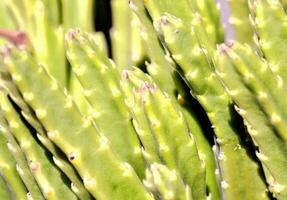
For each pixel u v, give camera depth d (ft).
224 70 1.75
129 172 1.84
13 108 1.89
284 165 1.80
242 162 1.87
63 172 1.90
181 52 1.84
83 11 2.42
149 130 1.86
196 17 1.97
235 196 1.89
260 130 1.78
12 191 2.03
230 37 2.30
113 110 1.93
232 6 2.12
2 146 1.99
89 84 1.92
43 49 2.28
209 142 1.97
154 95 1.80
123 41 2.42
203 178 1.87
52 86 1.78
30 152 1.89
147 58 2.30
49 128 1.79
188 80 1.87
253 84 1.73
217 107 1.87
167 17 1.84
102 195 1.83
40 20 2.29
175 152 1.82
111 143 1.93
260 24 1.81
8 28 2.68
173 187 1.74
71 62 1.92
